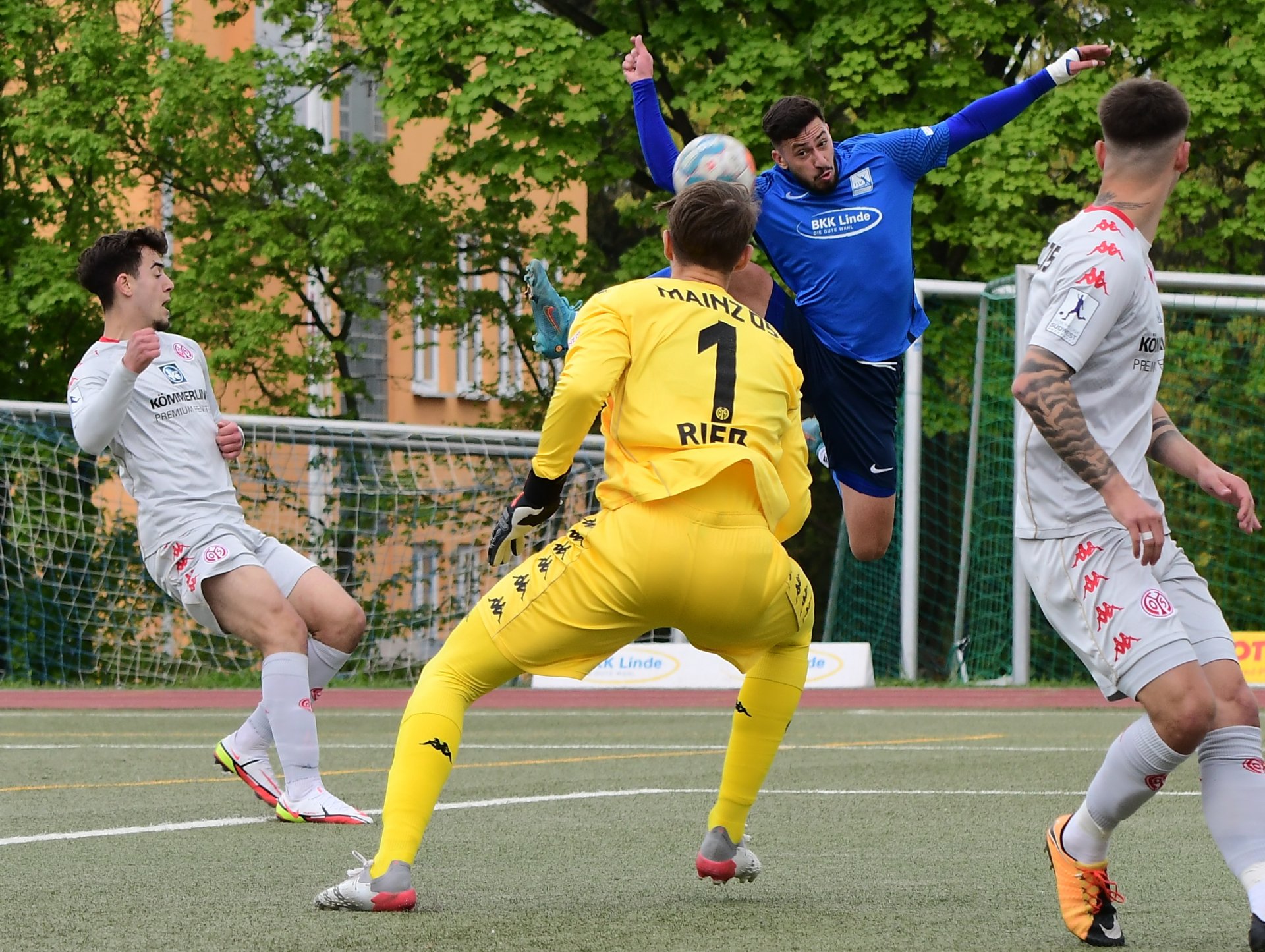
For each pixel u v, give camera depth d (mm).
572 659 6184
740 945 5613
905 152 9023
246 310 29484
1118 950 5645
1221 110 24969
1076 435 5695
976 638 23828
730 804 6789
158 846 8227
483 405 32719
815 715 18531
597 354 5980
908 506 23453
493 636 6184
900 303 9031
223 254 29828
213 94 29766
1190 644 5828
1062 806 10023
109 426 9383
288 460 25062
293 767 9281
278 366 29906
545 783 11484
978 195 25156
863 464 9195
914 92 26391
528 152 26812
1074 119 25172
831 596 25797
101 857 7836
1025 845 8367
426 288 30422
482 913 6285
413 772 6246
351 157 31031
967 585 24062
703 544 5957
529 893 6832
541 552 6281
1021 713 18766
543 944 5621
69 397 9656
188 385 9922
